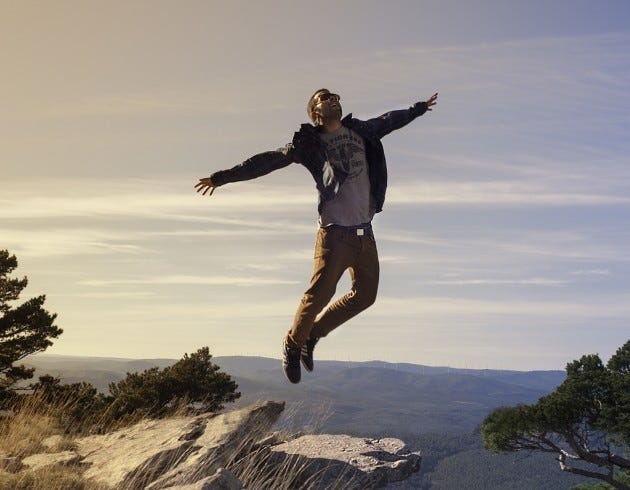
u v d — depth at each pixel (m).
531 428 25.77
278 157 4.23
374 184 4.33
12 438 7.28
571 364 28.03
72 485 5.51
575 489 32.88
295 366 4.40
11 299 19.86
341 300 4.48
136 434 7.00
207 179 4.22
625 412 24.38
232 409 6.61
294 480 5.90
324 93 4.29
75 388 17.83
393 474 6.09
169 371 20.64
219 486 4.78
